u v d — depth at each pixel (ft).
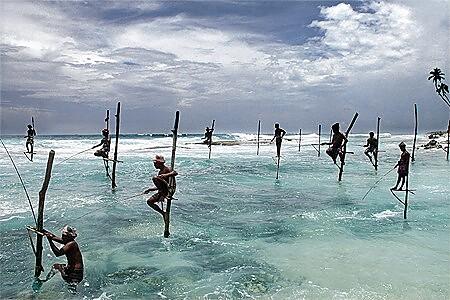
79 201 67.97
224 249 45.29
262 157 141.69
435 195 74.74
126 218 58.03
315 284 35.94
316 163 125.90
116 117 78.28
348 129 88.99
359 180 93.56
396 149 190.19
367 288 35.01
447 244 46.70
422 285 35.65
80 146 167.53
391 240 48.16
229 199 72.18
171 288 35.27
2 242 46.57
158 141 214.07
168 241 48.08
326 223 55.72
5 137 230.07
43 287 35.35
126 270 39.22
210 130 129.80
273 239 48.88
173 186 49.70
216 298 33.35
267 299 33.06
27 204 64.64
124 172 101.04
